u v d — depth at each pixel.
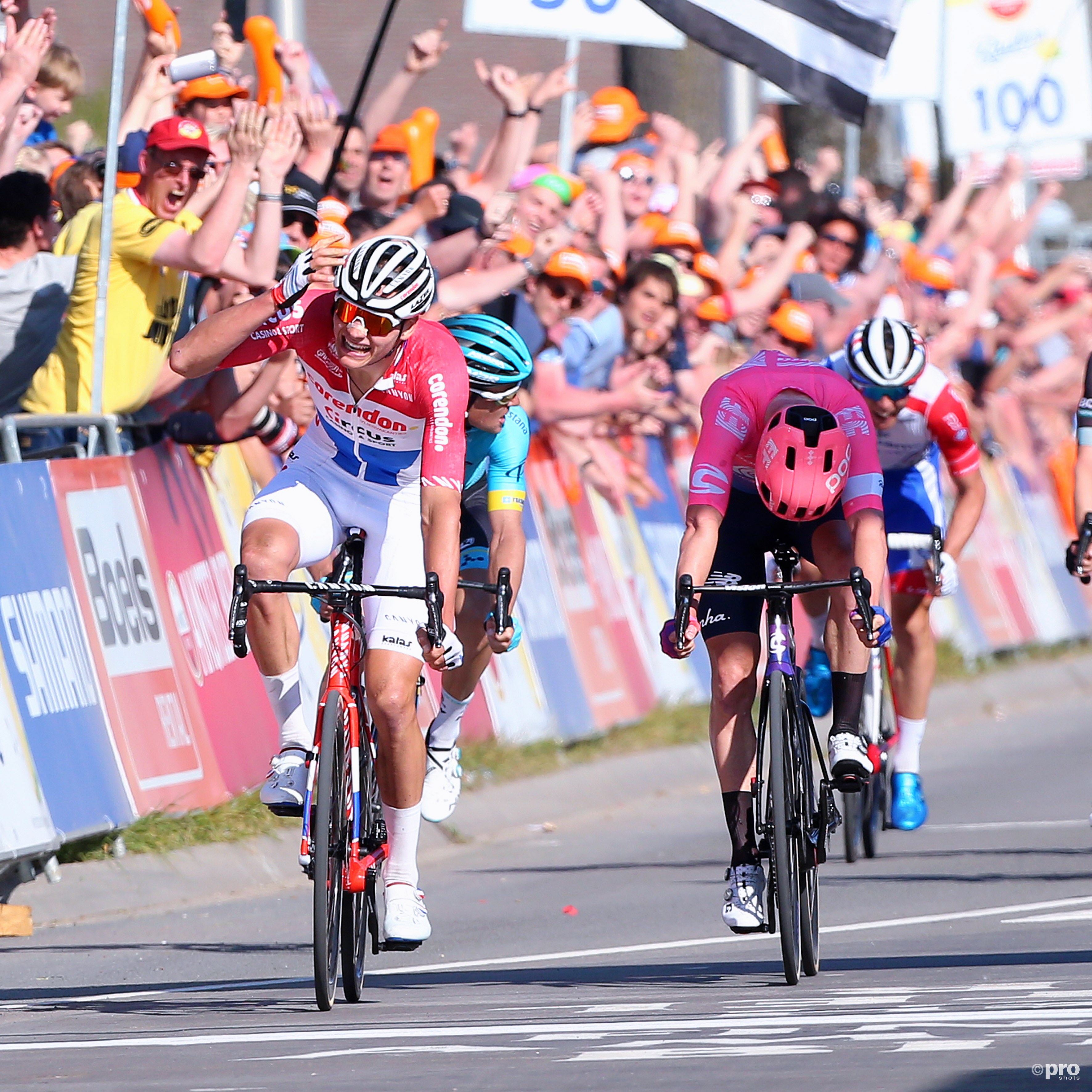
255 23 28.25
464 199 27.45
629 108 35.88
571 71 30.14
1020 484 48.09
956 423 24.14
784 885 15.05
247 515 16.08
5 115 22.64
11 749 20.39
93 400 22.97
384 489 16.14
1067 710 42.28
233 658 25.14
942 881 22.38
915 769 24.94
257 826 24.44
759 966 16.91
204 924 21.02
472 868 25.25
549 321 29.33
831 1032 11.99
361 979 15.63
